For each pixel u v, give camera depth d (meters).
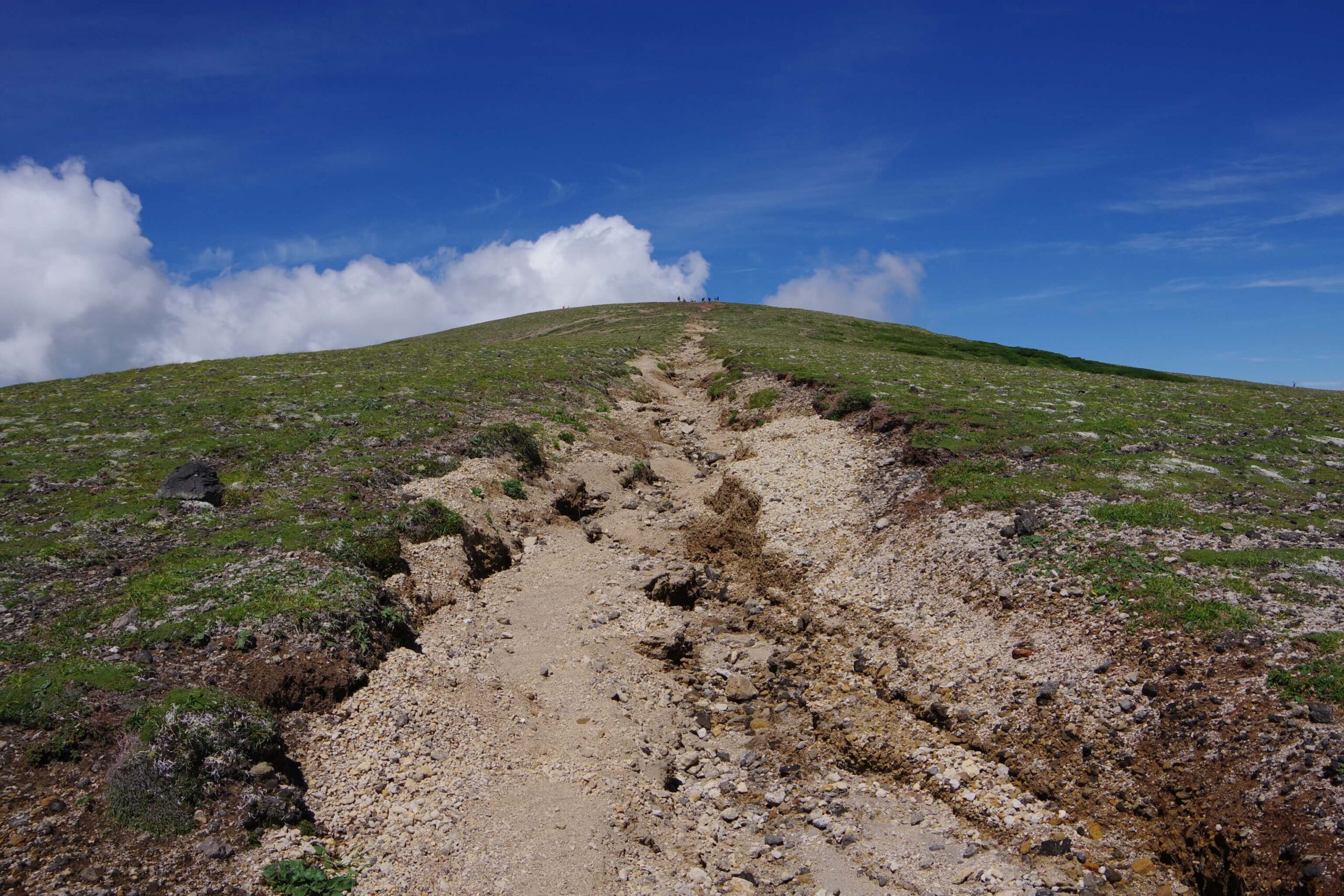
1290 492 22.94
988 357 74.62
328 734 14.41
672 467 35.53
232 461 25.33
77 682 13.32
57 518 20.12
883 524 24.50
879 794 15.12
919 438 29.00
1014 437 28.30
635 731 17.12
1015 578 19.00
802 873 13.15
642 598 23.47
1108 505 21.48
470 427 31.41
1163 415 32.28
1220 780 12.31
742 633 22.64
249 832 11.81
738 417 40.44
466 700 16.78
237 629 15.64
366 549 20.50
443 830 12.96
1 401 32.12
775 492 28.53
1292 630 14.70
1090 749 14.00
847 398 35.81
